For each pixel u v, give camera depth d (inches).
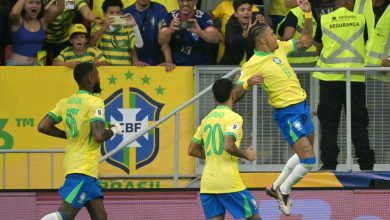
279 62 1072.2
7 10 1334.9
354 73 1227.2
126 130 1315.2
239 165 1258.6
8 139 1318.9
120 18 1321.4
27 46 1341.0
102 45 1344.7
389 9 1290.6
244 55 1323.8
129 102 1316.4
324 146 1241.4
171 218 1204.5
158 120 1301.7
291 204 1115.3
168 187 1266.0
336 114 1237.7
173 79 1316.4
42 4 1346.0
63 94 1321.4
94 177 1043.9
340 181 1229.7
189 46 1334.9
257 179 1245.1
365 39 1269.7
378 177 1226.0
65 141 1322.6
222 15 1365.7
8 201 1203.9
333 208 1204.5
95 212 1050.7
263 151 1258.0
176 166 1249.4
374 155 1249.4
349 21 1262.3
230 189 1023.0
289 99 1066.1
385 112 1250.0
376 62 1288.1
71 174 1037.8
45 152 1267.2
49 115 1058.7
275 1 1413.6
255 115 1248.8
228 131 1011.3
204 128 1041.5
